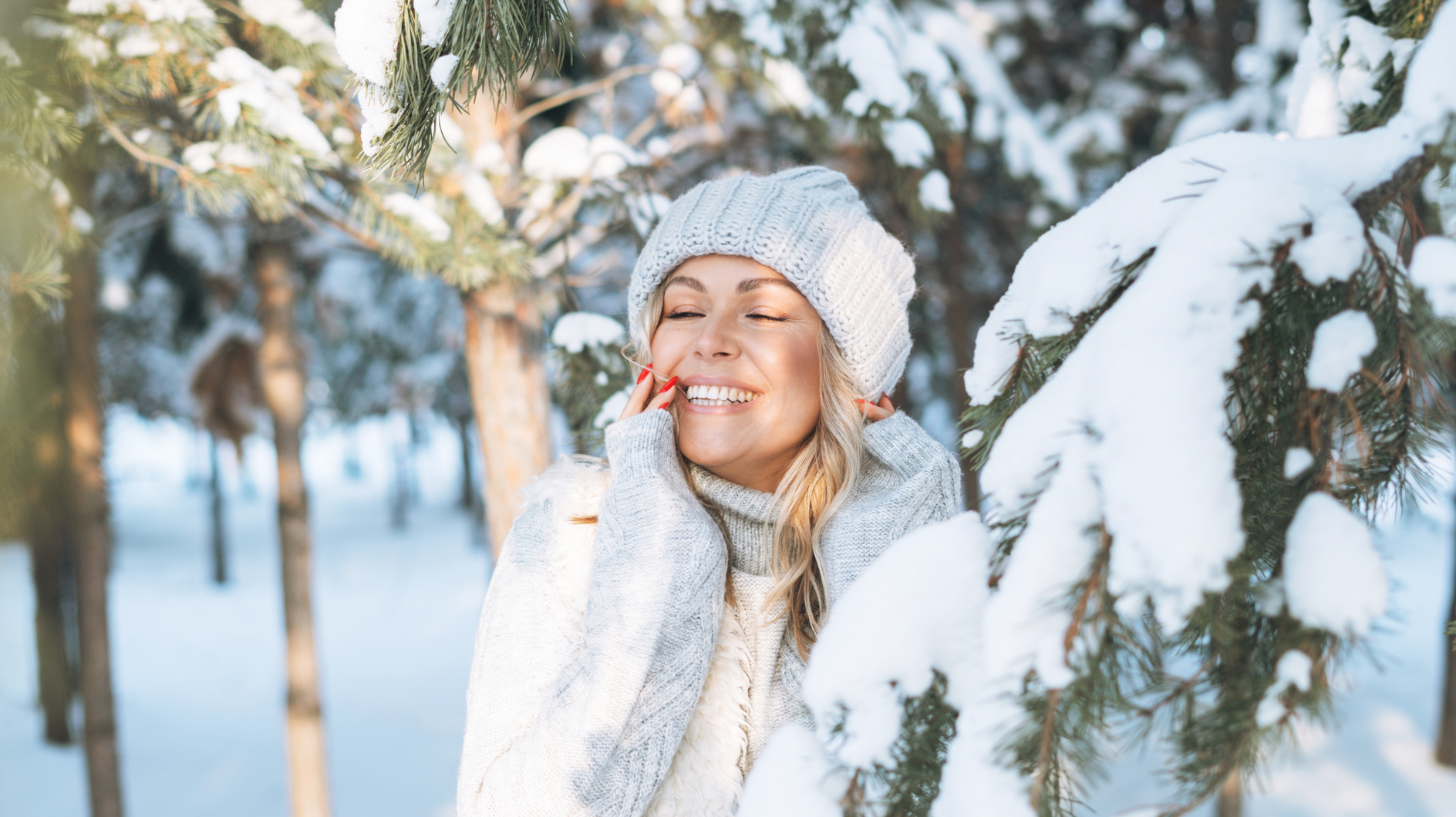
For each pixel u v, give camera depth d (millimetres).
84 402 4164
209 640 11094
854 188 1268
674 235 1130
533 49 873
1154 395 555
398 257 2064
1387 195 644
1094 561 579
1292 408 641
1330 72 1059
